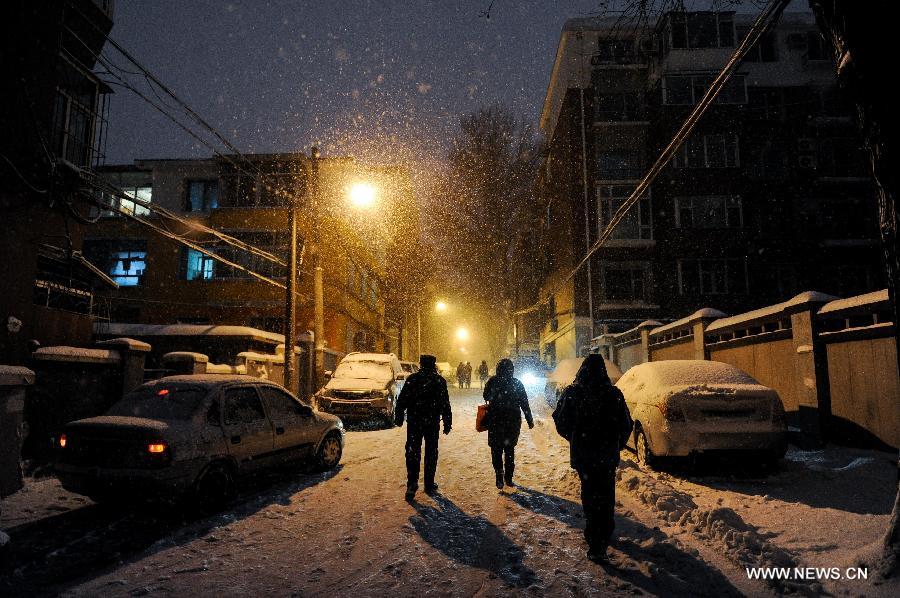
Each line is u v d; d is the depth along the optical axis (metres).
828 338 8.38
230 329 19.33
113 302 26.78
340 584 3.87
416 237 36.81
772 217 29.67
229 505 6.06
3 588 3.84
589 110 31.61
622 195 30.80
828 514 4.94
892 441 7.26
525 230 40.31
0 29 8.78
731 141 30.28
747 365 11.19
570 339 30.88
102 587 3.83
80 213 11.37
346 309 27.52
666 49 30.53
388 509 5.90
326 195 26.16
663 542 4.47
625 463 7.88
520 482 7.26
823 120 30.33
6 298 8.96
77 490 5.39
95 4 11.26
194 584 3.88
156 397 6.21
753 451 6.94
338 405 13.88
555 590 3.71
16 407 6.70
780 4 6.31
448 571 4.09
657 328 16.98
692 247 29.52
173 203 28.20
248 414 6.67
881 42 3.63
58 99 10.91
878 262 29.50
